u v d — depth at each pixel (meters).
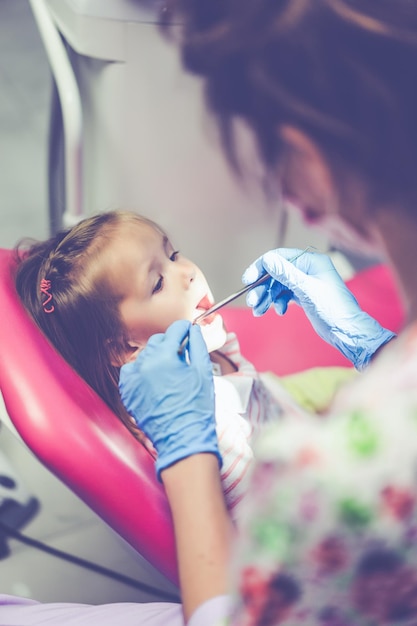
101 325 1.25
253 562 0.62
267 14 0.59
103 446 1.04
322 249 1.79
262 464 0.61
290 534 0.59
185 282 1.28
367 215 0.64
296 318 1.48
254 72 0.60
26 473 1.68
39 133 2.56
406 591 0.62
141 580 1.52
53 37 1.48
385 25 0.58
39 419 1.04
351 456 0.58
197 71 0.62
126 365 1.00
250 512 0.62
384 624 0.64
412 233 0.64
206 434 0.90
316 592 0.62
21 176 2.41
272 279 1.24
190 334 1.01
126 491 1.01
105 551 1.57
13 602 1.17
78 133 1.49
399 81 0.59
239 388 1.29
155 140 1.52
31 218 2.27
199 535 0.80
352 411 0.60
